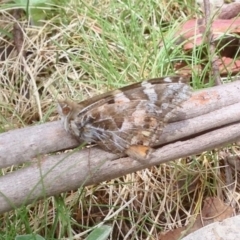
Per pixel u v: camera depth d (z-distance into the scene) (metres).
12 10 0.22
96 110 0.14
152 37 0.20
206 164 0.17
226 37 0.20
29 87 0.19
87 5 0.21
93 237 0.15
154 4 0.21
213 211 0.17
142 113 0.14
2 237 0.15
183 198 0.17
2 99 0.19
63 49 0.20
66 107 0.14
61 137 0.14
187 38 0.20
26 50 0.20
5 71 0.20
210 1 0.21
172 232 0.16
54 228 0.16
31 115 0.19
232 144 0.18
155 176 0.17
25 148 0.14
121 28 0.20
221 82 0.18
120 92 0.14
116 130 0.14
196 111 0.15
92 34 0.21
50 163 0.14
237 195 0.17
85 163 0.14
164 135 0.15
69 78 0.20
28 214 0.16
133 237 0.16
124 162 0.15
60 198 0.16
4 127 0.18
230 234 0.15
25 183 0.14
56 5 0.21
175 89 0.14
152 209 0.17
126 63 0.20
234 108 0.15
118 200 0.17
